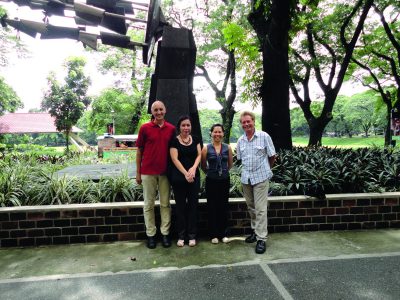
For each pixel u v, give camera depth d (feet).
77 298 8.44
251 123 11.62
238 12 43.04
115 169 20.45
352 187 15.07
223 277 9.52
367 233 13.42
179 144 11.97
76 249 11.97
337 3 40.57
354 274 9.59
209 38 54.39
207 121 126.31
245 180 11.79
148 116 66.13
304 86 46.83
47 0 18.08
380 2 40.11
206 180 12.39
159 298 8.41
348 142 131.75
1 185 13.96
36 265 10.59
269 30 24.39
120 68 65.21
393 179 15.94
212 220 12.53
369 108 127.13
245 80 38.47
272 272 9.80
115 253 11.55
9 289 8.96
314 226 13.76
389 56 51.08
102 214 12.64
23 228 12.27
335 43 44.96
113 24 18.89
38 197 13.46
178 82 16.67
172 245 12.24
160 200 12.16
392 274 9.55
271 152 11.53
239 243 12.38
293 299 8.27
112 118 67.77
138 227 12.86
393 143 34.63
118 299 8.38
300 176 15.39
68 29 19.35
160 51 16.51
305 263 10.41
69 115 72.08
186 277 9.57
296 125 167.43
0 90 67.87
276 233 13.51
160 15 17.93
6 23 18.79
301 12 33.12
